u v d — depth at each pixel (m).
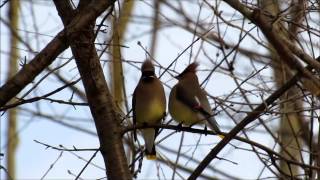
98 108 10.46
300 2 12.06
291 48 10.18
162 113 12.94
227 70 13.29
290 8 12.80
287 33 12.48
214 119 12.21
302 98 12.12
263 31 9.01
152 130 12.51
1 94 9.26
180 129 11.45
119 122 10.70
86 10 9.52
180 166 14.52
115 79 14.68
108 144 10.48
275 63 15.12
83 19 9.47
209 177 16.34
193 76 12.90
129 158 13.92
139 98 12.84
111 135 10.49
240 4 8.98
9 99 9.31
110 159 10.46
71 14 10.09
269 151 10.84
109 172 10.47
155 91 12.84
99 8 9.51
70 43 9.47
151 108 12.76
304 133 14.69
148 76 12.88
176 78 13.04
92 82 10.39
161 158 13.18
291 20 12.07
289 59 9.29
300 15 12.41
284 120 15.32
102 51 10.68
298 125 15.32
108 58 13.97
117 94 14.62
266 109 10.60
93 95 10.44
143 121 12.91
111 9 9.70
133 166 11.93
